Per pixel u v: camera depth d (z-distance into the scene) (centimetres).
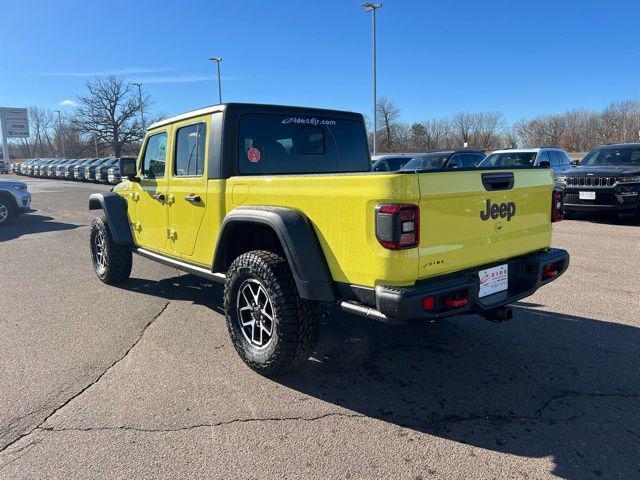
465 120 6456
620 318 475
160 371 383
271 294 346
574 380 355
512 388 346
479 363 388
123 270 623
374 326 473
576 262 697
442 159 1445
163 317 511
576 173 1049
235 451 279
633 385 346
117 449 283
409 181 282
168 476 259
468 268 327
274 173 442
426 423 306
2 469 266
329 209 318
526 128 6950
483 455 272
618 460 265
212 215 421
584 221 1087
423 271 296
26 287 632
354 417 314
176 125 468
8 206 1243
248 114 423
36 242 983
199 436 294
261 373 369
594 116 6700
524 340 429
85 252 873
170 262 494
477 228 325
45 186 2906
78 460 273
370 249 296
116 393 348
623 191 988
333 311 518
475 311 320
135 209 561
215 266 418
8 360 406
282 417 314
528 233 368
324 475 258
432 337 442
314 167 474
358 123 516
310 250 328
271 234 412
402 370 379
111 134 6569
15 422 312
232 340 389
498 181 335
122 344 438
